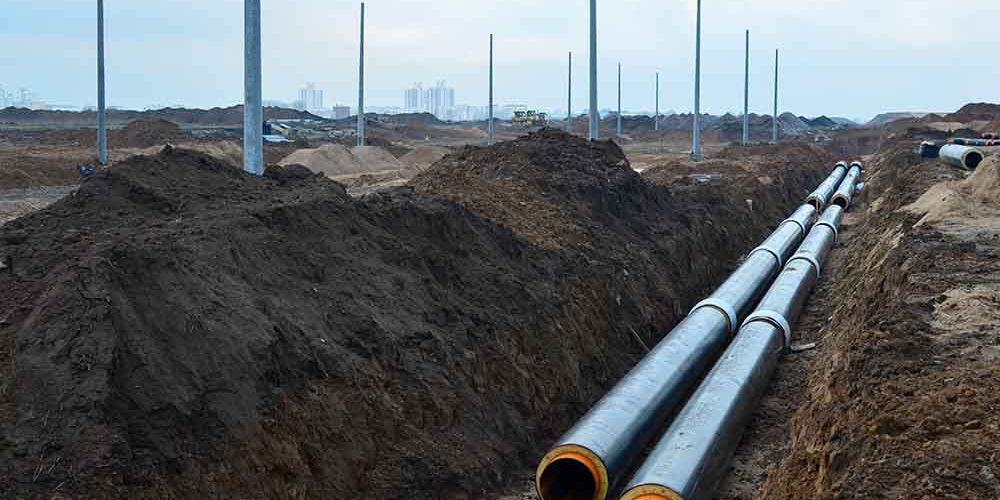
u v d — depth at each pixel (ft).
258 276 41.06
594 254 68.28
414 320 46.19
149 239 38.83
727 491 42.50
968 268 51.67
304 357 38.22
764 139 390.21
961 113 369.50
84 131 201.67
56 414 29.50
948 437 27.94
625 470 38.83
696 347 51.42
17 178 116.57
